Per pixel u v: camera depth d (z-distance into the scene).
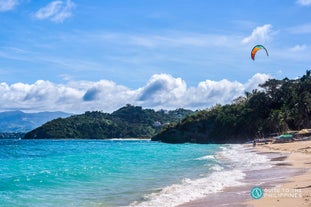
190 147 99.06
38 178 27.36
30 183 25.22
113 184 24.70
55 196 20.45
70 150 86.75
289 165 33.50
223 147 92.25
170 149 84.81
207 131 160.00
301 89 137.12
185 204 17.17
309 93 129.62
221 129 151.12
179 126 173.12
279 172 28.11
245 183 23.14
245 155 52.03
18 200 19.28
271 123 126.88
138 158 50.66
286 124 123.94
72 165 40.06
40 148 102.31
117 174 30.05
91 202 18.53
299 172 27.58
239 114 150.25
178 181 25.33
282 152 53.94
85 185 24.42
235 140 143.75
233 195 19.00
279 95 141.62
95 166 37.41
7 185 24.27
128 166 37.16
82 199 19.41
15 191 22.19
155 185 23.83
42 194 21.11
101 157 54.59
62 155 63.41
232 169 32.50
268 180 23.88
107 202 18.41
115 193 21.09
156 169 33.88
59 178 27.53
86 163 42.50
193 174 29.45
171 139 167.88
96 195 20.58
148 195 19.94
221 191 20.41
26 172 33.16
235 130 144.88
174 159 47.56
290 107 131.50
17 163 45.62
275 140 89.56
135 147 104.25
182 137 164.62
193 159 46.53
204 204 17.00
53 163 44.34
